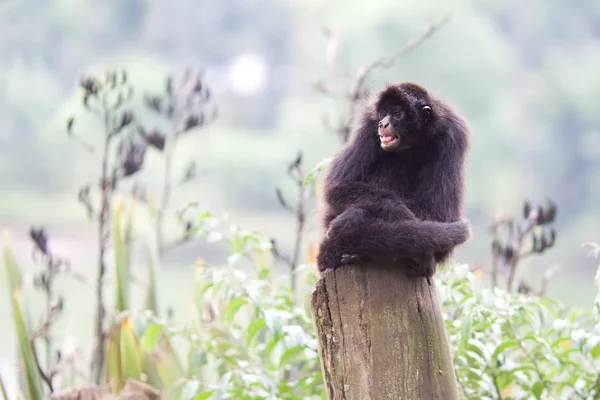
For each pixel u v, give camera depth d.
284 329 8.84
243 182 48.00
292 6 61.69
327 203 8.83
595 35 57.72
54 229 38.25
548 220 11.60
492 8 56.22
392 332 7.28
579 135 51.97
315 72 54.66
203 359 9.69
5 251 11.97
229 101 59.66
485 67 50.72
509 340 9.24
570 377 9.47
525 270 13.71
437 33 50.19
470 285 9.13
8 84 50.38
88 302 16.77
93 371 12.02
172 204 32.16
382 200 8.20
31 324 11.93
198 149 47.53
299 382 9.62
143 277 15.72
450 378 7.36
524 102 53.03
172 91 14.38
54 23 55.84
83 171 43.03
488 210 47.22
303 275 11.24
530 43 56.66
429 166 8.85
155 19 60.47
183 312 22.66
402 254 7.39
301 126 51.12
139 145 13.56
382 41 49.75
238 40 62.97
